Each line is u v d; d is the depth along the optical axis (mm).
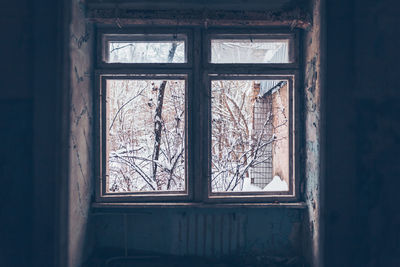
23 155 1666
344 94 1746
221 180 4832
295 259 2139
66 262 1691
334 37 1753
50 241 1645
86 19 2016
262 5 2086
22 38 1677
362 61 1748
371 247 1726
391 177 1734
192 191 2174
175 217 2164
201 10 2117
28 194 1659
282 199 2156
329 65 1751
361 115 1743
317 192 1889
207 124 2176
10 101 1672
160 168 4930
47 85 1675
